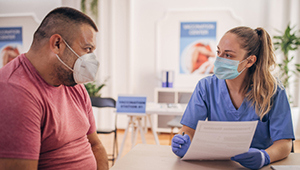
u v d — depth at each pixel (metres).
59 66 0.96
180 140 1.10
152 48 4.35
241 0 4.09
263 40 1.22
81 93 1.21
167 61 4.32
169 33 4.28
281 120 1.17
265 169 0.98
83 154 1.12
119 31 4.33
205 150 0.97
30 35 4.73
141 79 4.42
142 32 4.35
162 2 4.27
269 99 1.18
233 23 4.12
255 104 1.22
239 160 0.98
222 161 1.07
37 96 0.90
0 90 0.82
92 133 1.32
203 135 0.92
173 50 4.29
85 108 1.22
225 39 1.21
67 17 0.95
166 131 4.15
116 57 4.37
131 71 4.32
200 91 1.37
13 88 0.83
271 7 3.95
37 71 0.95
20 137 0.80
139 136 4.11
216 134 0.92
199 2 4.19
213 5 4.16
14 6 4.71
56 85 1.02
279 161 1.07
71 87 1.15
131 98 2.54
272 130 1.17
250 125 0.91
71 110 1.09
